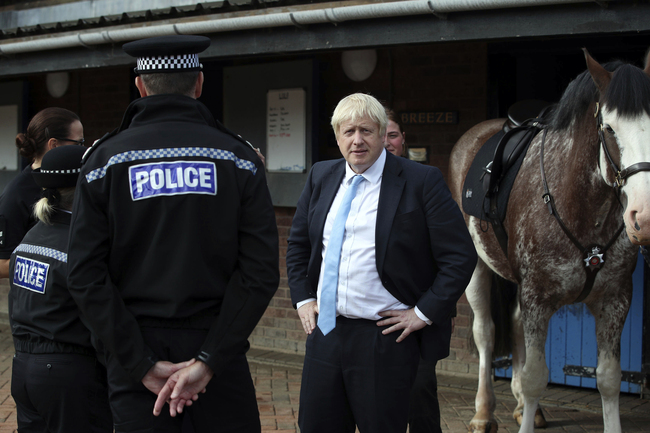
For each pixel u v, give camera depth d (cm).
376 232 245
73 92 730
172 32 473
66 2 704
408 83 559
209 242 200
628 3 323
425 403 292
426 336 248
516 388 432
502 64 527
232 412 210
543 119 362
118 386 200
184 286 197
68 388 231
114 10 645
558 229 315
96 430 238
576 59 578
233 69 634
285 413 457
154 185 196
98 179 196
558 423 438
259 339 643
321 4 473
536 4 340
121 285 202
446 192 251
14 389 244
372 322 248
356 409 248
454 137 542
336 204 260
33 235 246
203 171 199
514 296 427
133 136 200
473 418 408
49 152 245
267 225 208
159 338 198
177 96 207
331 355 251
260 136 623
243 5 493
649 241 254
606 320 327
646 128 259
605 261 314
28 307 237
